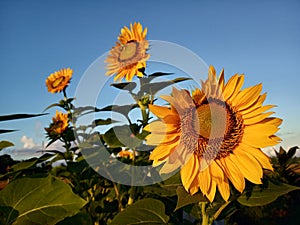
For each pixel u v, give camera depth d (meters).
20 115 0.39
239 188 0.33
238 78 0.36
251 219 0.53
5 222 0.33
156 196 0.49
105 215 0.53
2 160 0.50
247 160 0.34
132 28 0.55
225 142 0.34
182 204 0.32
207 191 0.32
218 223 0.46
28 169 0.49
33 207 0.34
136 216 0.35
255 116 0.35
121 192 0.54
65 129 0.69
